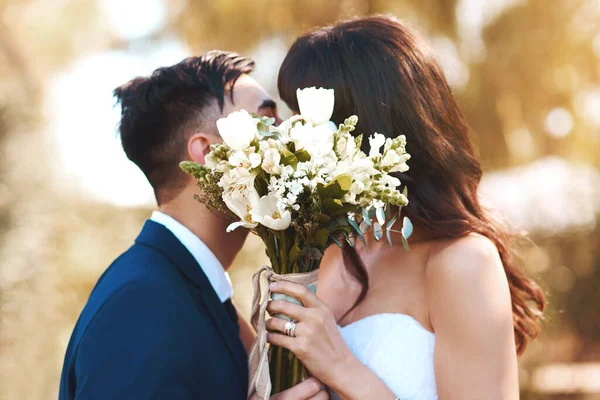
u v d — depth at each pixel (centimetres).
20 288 423
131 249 174
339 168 133
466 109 549
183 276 169
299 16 536
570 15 546
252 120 136
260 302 153
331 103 135
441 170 169
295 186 129
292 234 147
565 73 550
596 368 612
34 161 450
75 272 472
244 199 139
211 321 168
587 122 575
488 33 555
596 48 551
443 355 156
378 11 527
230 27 543
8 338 411
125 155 191
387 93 166
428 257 169
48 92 607
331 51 169
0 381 404
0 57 640
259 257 495
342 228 141
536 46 544
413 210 167
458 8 532
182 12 567
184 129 181
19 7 677
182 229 178
